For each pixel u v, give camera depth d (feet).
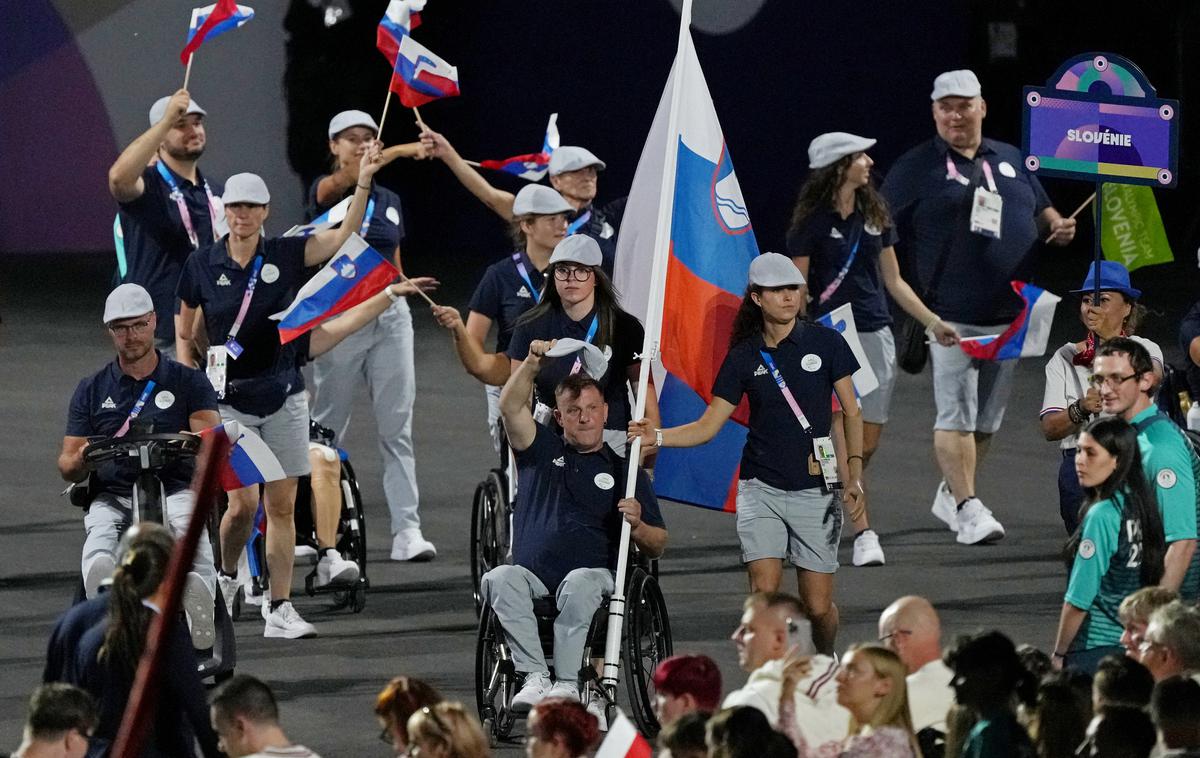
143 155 125.70
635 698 93.97
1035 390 206.69
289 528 114.93
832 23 322.96
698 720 60.70
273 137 315.99
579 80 335.06
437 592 126.82
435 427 189.37
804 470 99.09
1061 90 101.96
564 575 94.99
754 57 324.39
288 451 115.14
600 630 94.27
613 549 96.02
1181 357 222.07
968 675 64.64
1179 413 116.37
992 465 168.66
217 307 114.93
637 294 109.40
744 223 106.01
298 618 115.34
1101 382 86.07
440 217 339.57
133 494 100.17
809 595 99.81
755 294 99.25
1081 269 299.17
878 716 62.28
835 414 104.63
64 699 65.36
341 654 110.63
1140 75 101.91
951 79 138.92
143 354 103.96
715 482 107.65
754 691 69.77
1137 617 74.74
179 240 130.52
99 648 70.79
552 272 103.96
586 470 96.43
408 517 136.56
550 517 95.91
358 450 180.04
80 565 132.77
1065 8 313.32
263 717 65.67
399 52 118.83
